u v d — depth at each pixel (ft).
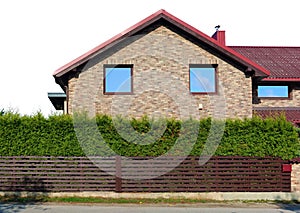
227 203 41.75
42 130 43.73
